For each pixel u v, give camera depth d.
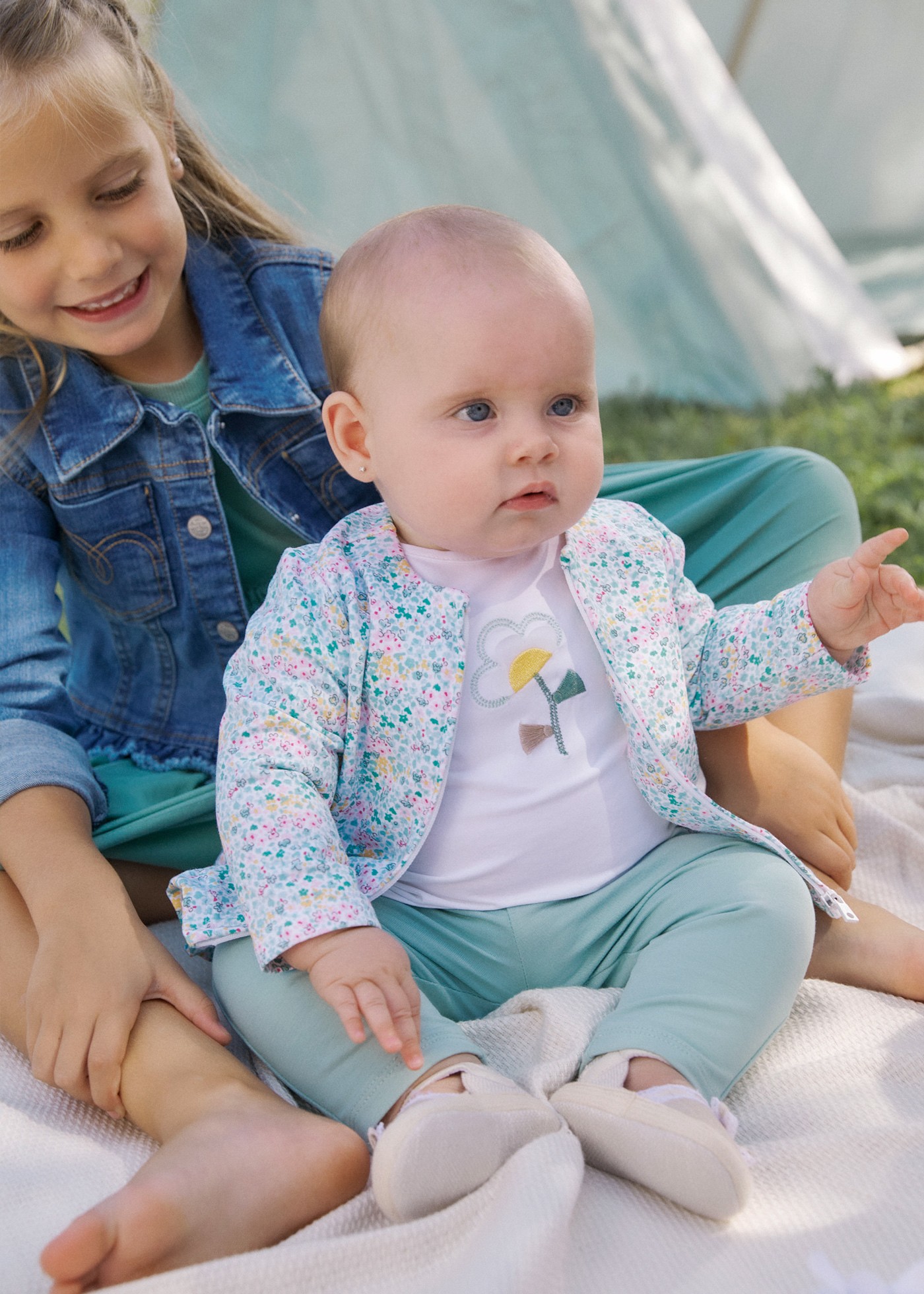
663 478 1.90
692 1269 1.04
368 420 1.40
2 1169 1.19
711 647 1.49
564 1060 1.25
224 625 1.74
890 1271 1.02
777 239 4.50
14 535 1.66
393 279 1.35
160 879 1.66
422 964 1.38
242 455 1.72
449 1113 1.09
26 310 1.50
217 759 1.47
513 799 1.39
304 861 1.26
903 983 1.43
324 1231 1.09
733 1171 1.06
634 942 1.38
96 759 1.75
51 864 1.40
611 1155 1.13
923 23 5.49
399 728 1.39
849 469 3.41
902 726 1.98
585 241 4.32
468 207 1.42
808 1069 1.31
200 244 1.78
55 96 1.37
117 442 1.65
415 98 4.14
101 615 1.80
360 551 1.46
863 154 5.67
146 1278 0.99
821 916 1.49
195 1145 1.10
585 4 4.18
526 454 1.31
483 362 1.30
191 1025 1.30
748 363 4.33
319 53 4.08
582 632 1.45
